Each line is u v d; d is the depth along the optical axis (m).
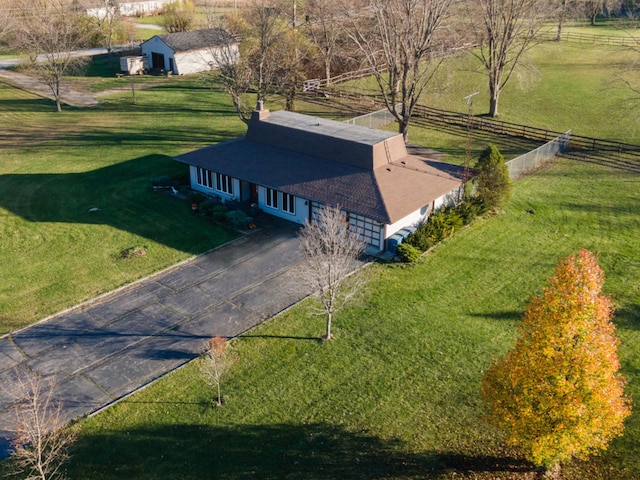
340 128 39.59
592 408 17.36
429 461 20.80
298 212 37.34
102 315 29.00
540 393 17.59
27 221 38.00
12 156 49.50
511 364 18.50
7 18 86.75
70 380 24.80
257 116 41.38
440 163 39.47
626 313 28.66
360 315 28.62
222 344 24.27
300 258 33.81
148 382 24.69
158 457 21.00
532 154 46.28
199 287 31.19
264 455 21.05
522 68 74.75
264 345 26.69
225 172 39.41
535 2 55.81
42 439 19.89
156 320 28.62
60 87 71.19
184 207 40.00
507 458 20.92
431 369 25.11
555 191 42.28
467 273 32.25
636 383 24.14
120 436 21.89
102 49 91.62
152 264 33.28
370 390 24.02
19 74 76.12
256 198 40.25
